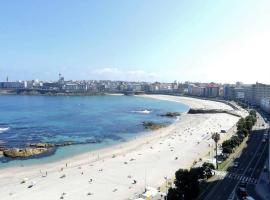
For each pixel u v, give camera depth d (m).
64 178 166.00
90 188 151.00
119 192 145.75
